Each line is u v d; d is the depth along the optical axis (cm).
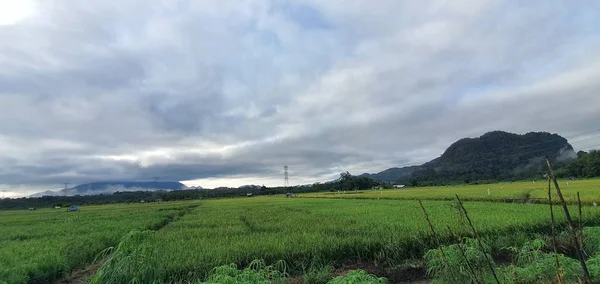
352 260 1325
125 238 786
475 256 729
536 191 4172
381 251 1305
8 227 3388
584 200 2639
